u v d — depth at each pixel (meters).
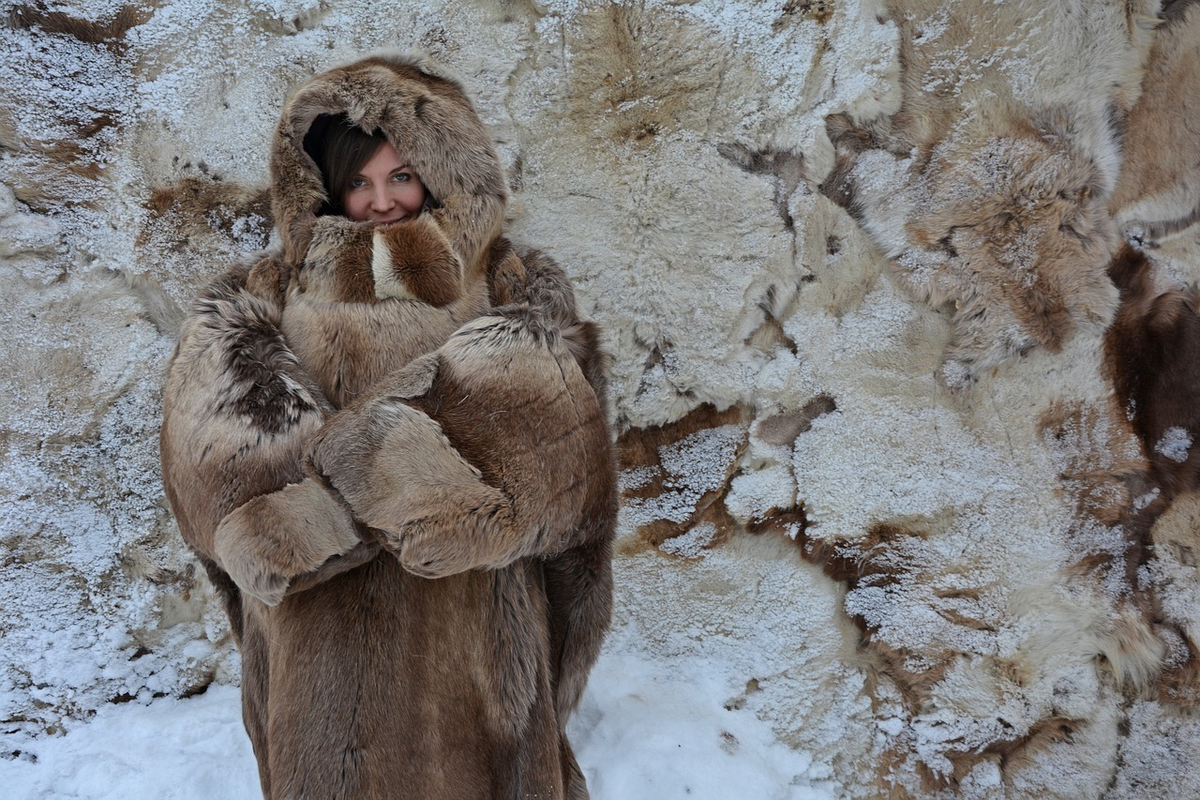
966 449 2.03
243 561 1.19
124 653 2.10
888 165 2.00
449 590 1.38
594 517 1.42
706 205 2.09
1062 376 1.97
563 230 2.12
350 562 1.27
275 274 1.47
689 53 2.05
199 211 2.11
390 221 1.51
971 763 1.99
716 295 2.10
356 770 1.27
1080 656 1.97
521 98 2.12
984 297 1.96
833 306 2.08
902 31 1.98
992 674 2.00
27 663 2.03
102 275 2.10
